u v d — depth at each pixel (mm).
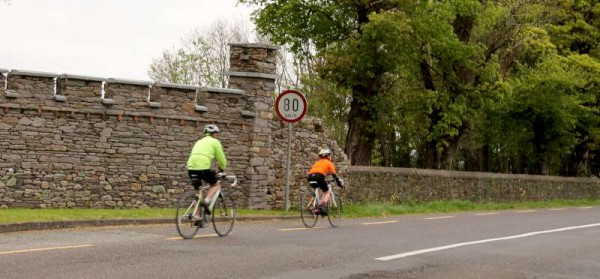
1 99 25672
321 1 43156
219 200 18750
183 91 28156
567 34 58500
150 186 27625
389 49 40469
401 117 48375
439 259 15000
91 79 26844
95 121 26953
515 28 47062
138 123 27516
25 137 26062
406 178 39031
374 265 13844
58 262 12992
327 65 41656
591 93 56812
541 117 55688
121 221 20953
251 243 16984
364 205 33625
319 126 32219
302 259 14336
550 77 51156
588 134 60875
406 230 21844
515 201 48438
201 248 15664
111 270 12289
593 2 58969
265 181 29250
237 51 29172
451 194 42531
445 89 46281
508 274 13336
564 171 66500
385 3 42125
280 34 44469
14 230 18125
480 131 61812
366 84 42312
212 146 18438
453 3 42781
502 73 50094
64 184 26531
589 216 31625
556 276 13320
